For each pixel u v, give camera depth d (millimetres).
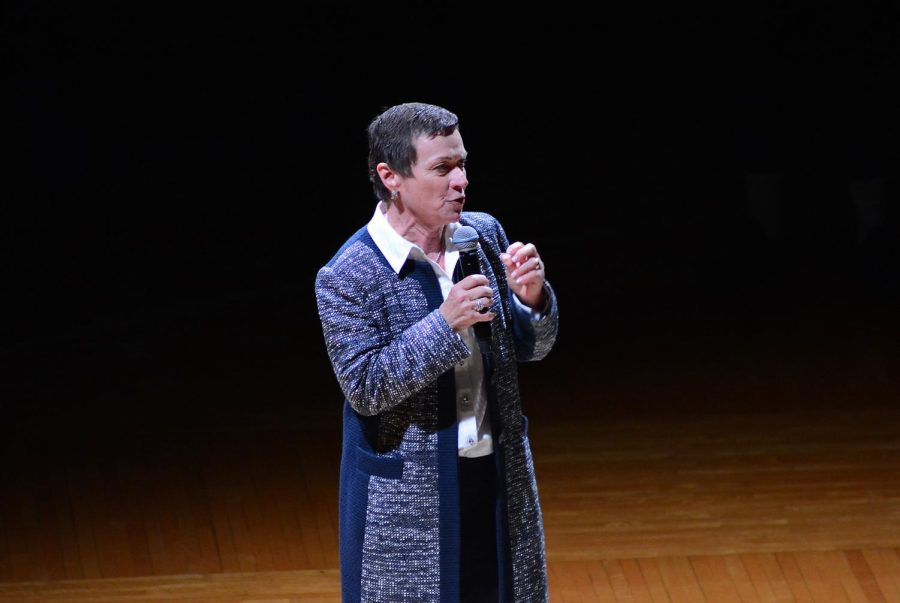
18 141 15609
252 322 12914
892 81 15008
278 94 19188
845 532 8555
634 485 9328
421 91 19688
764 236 13953
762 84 14453
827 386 11016
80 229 15305
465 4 19984
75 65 17828
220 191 16719
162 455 10008
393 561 5191
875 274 13328
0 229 14898
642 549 8398
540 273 5164
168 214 15906
